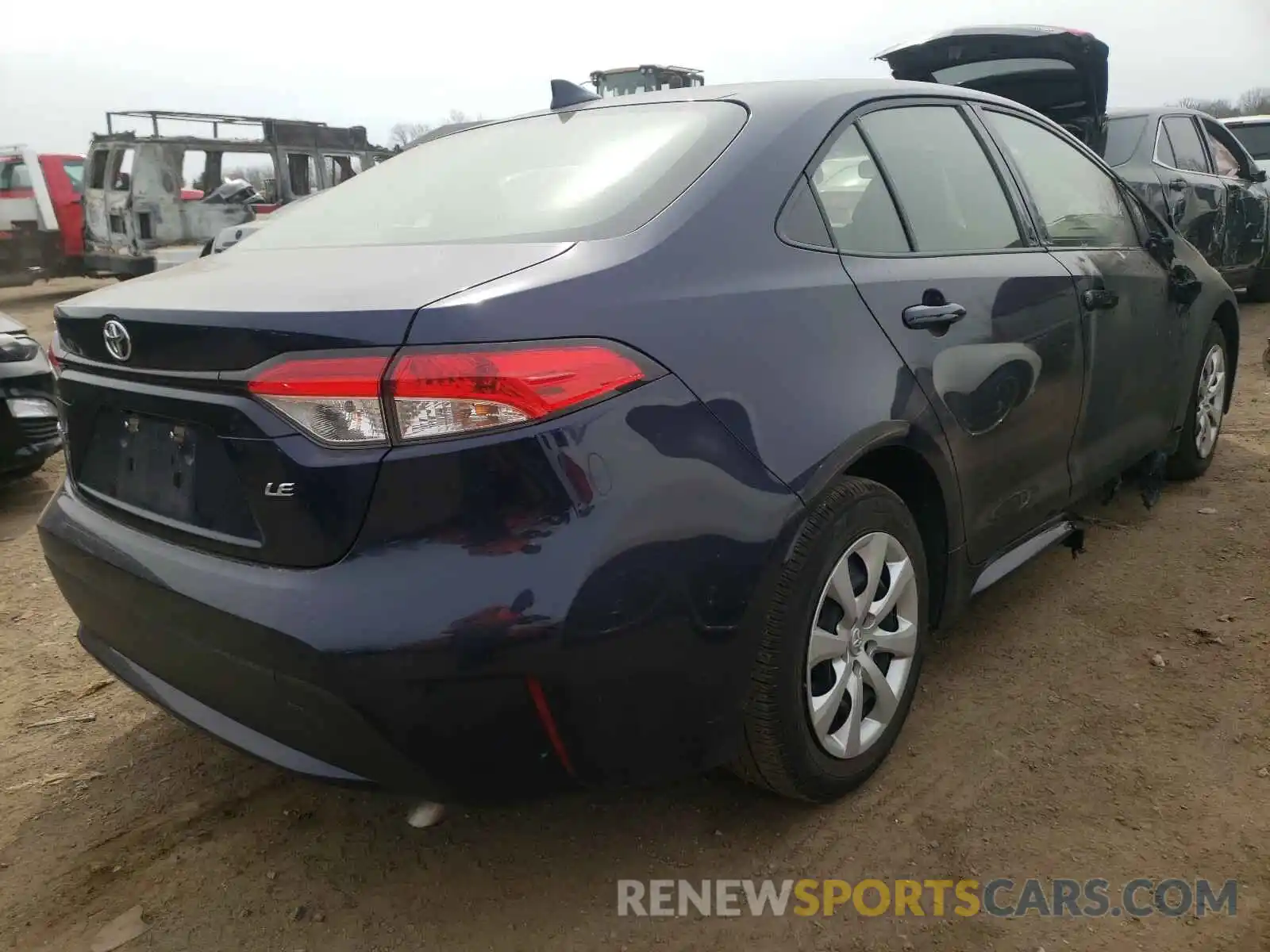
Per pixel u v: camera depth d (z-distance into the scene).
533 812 2.38
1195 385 4.09
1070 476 3.14
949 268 2.54
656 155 2.21
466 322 1.64
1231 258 8.02
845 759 2.28
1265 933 1.92
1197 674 2.85
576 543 1.67
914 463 2.38
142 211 12.75
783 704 2.04
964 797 2.36
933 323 2.38
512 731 1.70
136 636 2.04
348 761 1.76
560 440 1.66
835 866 2.16
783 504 1.94
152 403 1.93
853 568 2.24
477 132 2.86
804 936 1.98
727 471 1.86
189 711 2.01
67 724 2.85
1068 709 2.70
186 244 13.00
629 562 1.71
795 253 2.14
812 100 2.40
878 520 2.23
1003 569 2.88
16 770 2.62
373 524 1.66
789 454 1.97
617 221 1.99
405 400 1.62
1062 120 6.43
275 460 1.70
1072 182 3.36
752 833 2.28
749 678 1.96
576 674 1.69
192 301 1.86
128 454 2.09
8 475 4.55
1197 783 2.37
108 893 2.15
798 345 2.04
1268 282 9.20
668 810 2.37
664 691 1.81
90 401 2.15
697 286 1.93
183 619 1.86
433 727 1.67
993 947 1.93
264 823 2.38
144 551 1.97
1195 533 3.82
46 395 4.54
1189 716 2.64
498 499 1.64
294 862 2.24
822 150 2.32
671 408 1.80
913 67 6.25
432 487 1.63
